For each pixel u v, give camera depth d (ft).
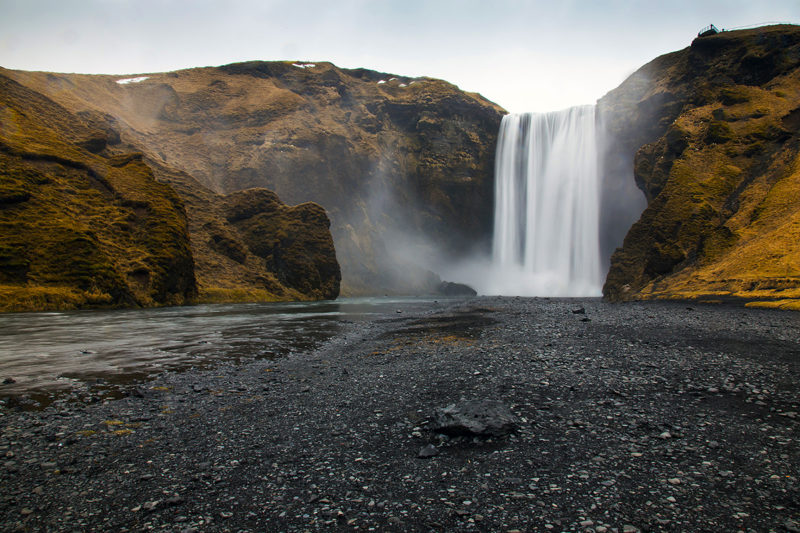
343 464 22.76
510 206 372.58
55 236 143.23
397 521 17.13
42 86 278.46
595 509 17.56
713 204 157.99
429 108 419.74
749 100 186.19
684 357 45.19
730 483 19.31
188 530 16.65
